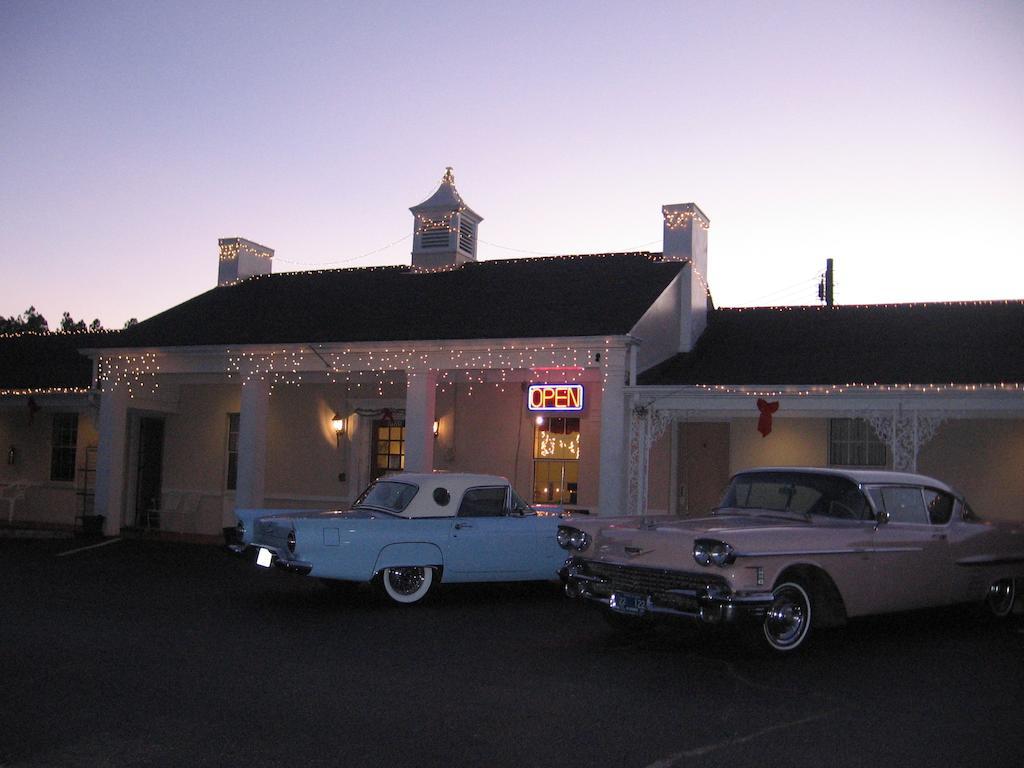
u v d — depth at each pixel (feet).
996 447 49.55
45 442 72.08
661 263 59.47
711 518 30.50
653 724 20.43
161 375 63.77
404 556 35.96
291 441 65.98
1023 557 34.04
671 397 48.55
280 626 31.50
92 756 17.72
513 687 23.50
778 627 27.32
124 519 69.56
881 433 44.21
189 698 21.81
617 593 28.37
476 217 69.97
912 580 30.07
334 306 63.05
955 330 53.36
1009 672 26.12
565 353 50.65
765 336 58.18
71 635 29.12
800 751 18.74
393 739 19.10
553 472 59.31
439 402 62.08
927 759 18.37
